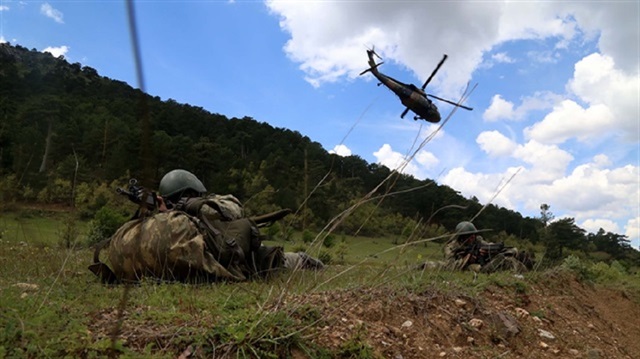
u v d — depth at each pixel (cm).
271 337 291
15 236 488
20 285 385
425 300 433
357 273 506
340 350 311
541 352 430
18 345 246
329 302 376
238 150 6312
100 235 1096
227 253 494
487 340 416
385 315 389
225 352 274
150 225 471
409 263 481
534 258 836
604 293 823
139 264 465
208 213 516
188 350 271
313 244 365
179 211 495
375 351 325
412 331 380
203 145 3953
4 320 267
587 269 858
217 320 303
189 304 344
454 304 452
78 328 268
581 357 443
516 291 574
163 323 295
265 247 530
